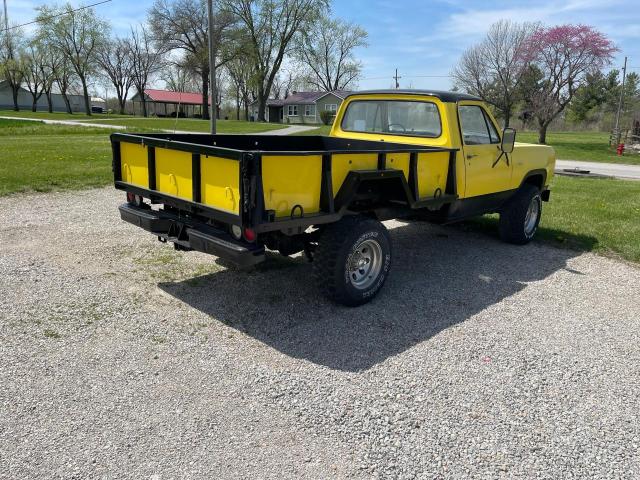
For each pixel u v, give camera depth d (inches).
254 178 139.0
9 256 216.8
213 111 748.6
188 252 232.8
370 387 133.2
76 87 3385.8
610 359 154.1
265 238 162.2
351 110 256.2
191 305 177.6
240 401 124.3
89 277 198.1
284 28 2181.3
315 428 115.9
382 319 174.7
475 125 232.5
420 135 226.7
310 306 181.5
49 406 118.5
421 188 196.5
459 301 194.7
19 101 3326.8
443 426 118.8
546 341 164.2
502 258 254.2
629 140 1337.4
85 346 146.2
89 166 466.0
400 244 272.7
